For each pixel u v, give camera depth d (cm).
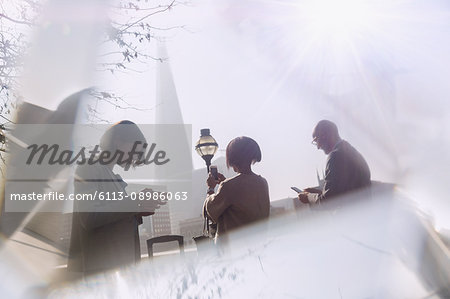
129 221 179
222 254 96
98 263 163
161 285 82
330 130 235
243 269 87
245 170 223
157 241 199
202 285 80
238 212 209
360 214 142
